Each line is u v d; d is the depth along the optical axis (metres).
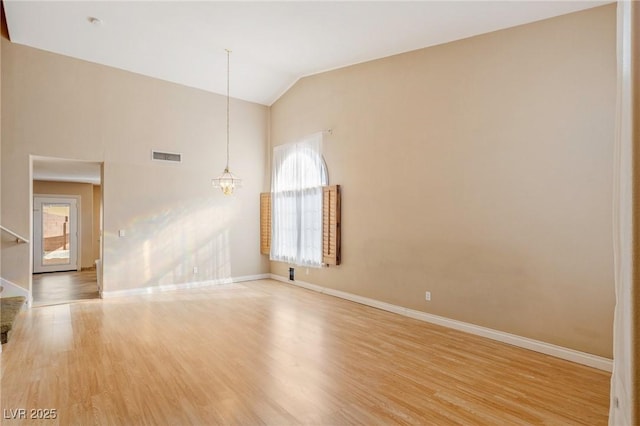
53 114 5.23
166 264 6.27
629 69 0.95
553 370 3.09
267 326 4.30
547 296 3.43
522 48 3.58
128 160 5.87
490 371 3.07
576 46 3.23
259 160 7.46
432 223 4.40
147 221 6.07
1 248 4.93
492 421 2.34
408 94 4.68
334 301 5.54
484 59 3.88
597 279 3.13
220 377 2.94
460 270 4.12
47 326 4.26
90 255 9.58
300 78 6.51
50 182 9.03
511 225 3.68
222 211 6.94
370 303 5.23
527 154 3.55
